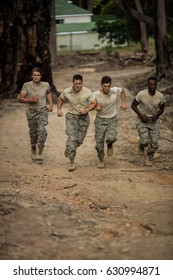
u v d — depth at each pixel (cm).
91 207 1260
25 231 963
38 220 1021
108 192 1439
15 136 2252
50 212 1077
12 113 2722
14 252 866
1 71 3178
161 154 1984
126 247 874
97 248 881
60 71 5806
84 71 5744
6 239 920
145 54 6462
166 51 3728
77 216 1079
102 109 1698
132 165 1833
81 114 1659
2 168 1708
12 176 1605
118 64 6216
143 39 6606
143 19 3756
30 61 3191
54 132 2297
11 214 1049
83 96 1652
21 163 1833
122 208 1263
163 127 2433
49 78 3253
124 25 8094
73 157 1702
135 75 4947
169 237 919
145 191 1473
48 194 1374
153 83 1695
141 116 1738
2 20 3117
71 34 8769
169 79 3634
